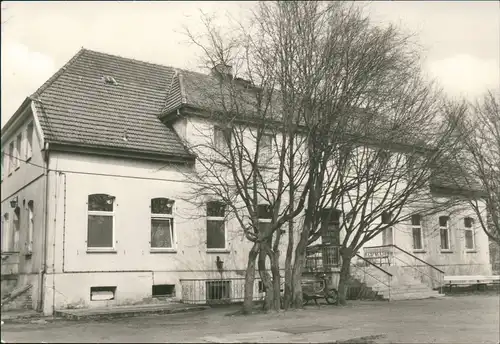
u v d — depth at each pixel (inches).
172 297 752.3
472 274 1155.9
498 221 1004.6
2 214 908.6
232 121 639.8
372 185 735.1
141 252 735.1
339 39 624.1
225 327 509.0
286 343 408.2
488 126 862.5
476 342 432.8
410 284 878.4
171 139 796.0
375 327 509.0
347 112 637.3
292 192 647.1
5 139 915.4
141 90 863.1
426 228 1092.5
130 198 738.2
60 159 690.8
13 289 753.6
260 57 629.6
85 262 689.0
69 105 754.2
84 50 860.6
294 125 643.5
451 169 825.5
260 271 655.1
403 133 686.5
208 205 811.4
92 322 566.6
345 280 738.2
